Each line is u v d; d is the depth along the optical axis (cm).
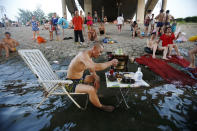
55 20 976
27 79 382
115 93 315
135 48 755
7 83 358
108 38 1025
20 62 527
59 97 299
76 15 862
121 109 258
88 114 244
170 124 220
